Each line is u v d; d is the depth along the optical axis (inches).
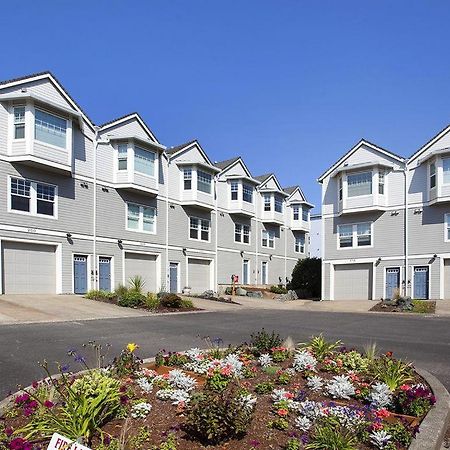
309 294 1300.4
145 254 995.3
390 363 254.8
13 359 312.7
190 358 284.8
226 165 1278.3
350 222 1105.4
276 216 1423.5
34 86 773.9
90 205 874.8
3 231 726.5
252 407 188.5
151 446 155.7
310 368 258.5
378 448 158.1
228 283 1239.5
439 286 965.8
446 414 190.1
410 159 1025.5
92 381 178.9
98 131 901.2
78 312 621.9
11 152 739.4
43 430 155.9
